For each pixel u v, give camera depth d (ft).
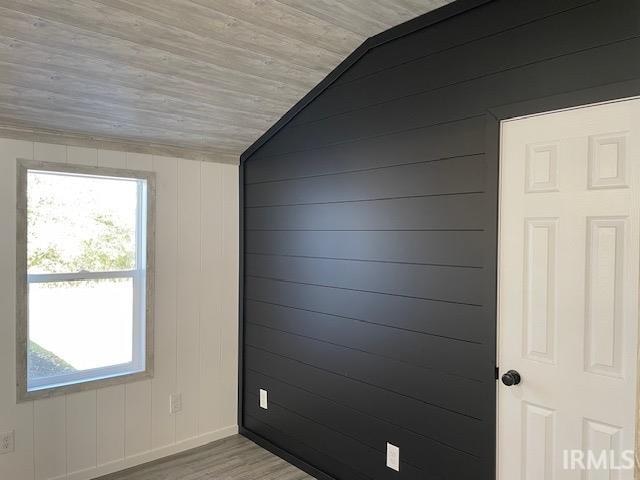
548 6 6.42
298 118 10.42
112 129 9.70
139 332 10.69
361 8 7.66
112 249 10.36
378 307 8.69
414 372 8.07
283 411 10.86
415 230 8.07
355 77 9.14
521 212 6.72
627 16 5.70
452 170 7.54
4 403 8.78
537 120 6.57
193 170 11.27
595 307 6.04
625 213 5.78
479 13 7.21
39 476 9.18
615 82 5.79
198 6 7.08
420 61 8.02
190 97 9.22
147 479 9.80
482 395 7.12
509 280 6.86
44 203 9.43
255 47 8.27
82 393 9.70
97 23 6.98
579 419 6.17
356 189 9.13
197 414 11.40
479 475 7.16
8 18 6.57
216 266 11.69
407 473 8.18
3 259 8.71
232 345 12.02
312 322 10.08
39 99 8.30
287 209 10.72
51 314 9.53
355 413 9.14
